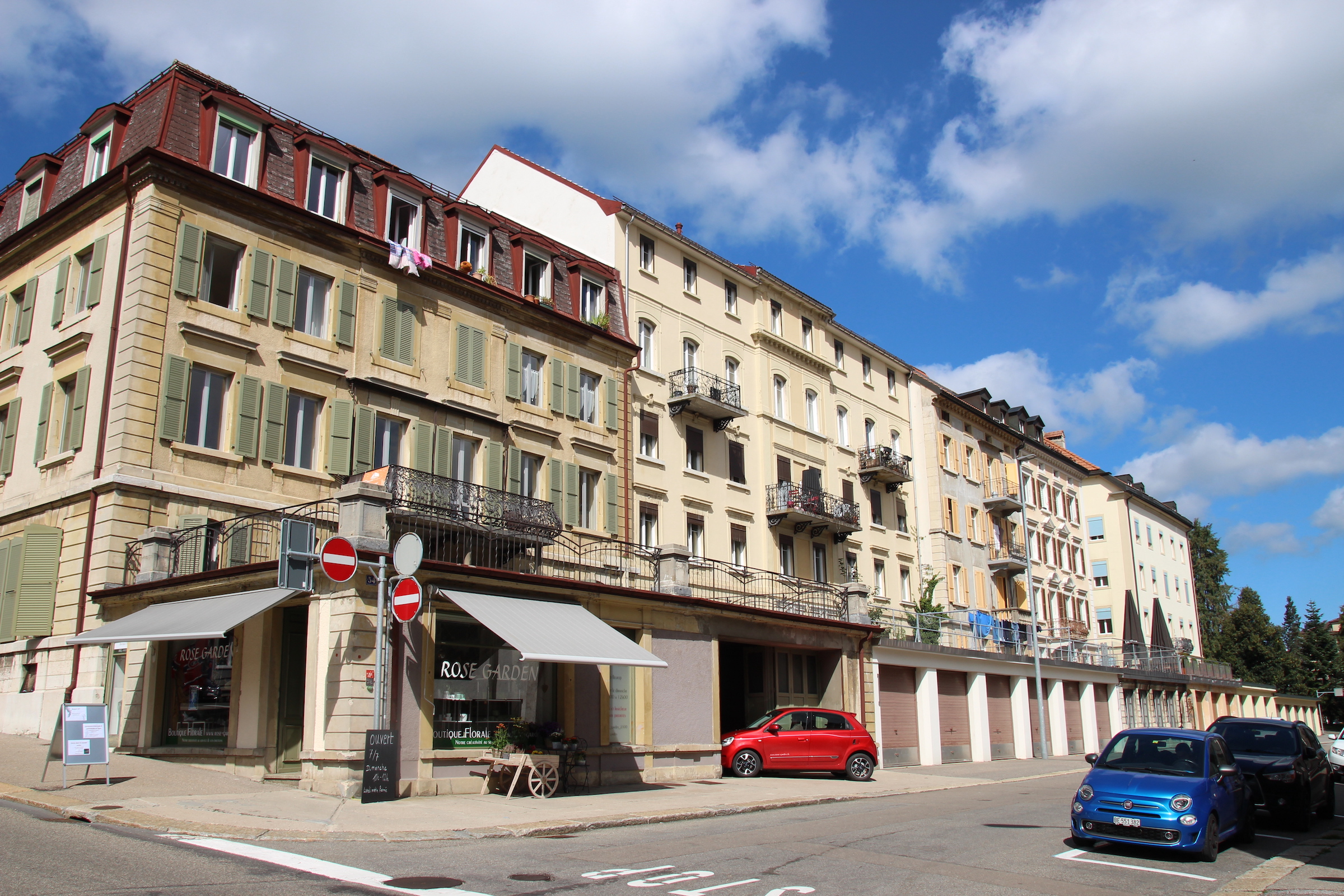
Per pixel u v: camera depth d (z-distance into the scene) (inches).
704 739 855.7
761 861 422.3
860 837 506.0
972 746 1336.1
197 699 673.6
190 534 731.4
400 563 582.9
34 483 833.5
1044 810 674.2
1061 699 1622.8
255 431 829.8
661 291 1306.6
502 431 1037.8
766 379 1462.8
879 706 1147.9
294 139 917.2
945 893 360.8
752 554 1379.2
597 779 737.0
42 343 872.9
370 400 920.3
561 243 1272.1
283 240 880.9
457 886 348.2
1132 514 2518.5
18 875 330.0
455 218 1034.1
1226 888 394.6
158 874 343.3
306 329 895.7
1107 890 379.6
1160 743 533.0
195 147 835.4
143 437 759.7
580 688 741.9
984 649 1596.9
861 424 1688.0
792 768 888.3
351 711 579.8
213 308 820.6
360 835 453.1
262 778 608.4
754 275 1477.6
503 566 939.3
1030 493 2207.2
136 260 792.3
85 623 735.7
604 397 1176.2
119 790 542.0
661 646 830.5
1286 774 627.8
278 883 339.3
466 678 661.9
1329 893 384.5
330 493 871.1
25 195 956.6
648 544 1208.8
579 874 381.1
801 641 1017.5
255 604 588.1
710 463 1332.4
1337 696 3260.3
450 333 1010.1
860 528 1517.0
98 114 886.4
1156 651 2124.8
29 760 628.7
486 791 642.8
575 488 1107.9
